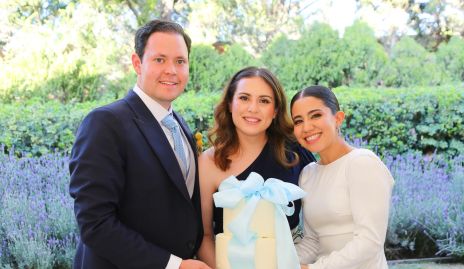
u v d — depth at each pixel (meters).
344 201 1.98
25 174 3.83
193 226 1.85
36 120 4.18
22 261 3.27
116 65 5.29
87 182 1.65
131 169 1.75
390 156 4.51
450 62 5.69
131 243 1.67
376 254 1.92
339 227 2.00
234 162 2.16
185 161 1.98
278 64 5.61
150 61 1.88
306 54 5.61
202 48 5.57
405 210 3.94
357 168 1.94
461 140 4.80
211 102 4.60
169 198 1.80
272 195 1.79
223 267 1.83
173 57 1.90
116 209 1.74
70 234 3.37
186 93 5.21
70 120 4.27
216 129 2.19
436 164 4.71
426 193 4.16
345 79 5.63
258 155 2.17
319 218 2.05
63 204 3.53
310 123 2.04
